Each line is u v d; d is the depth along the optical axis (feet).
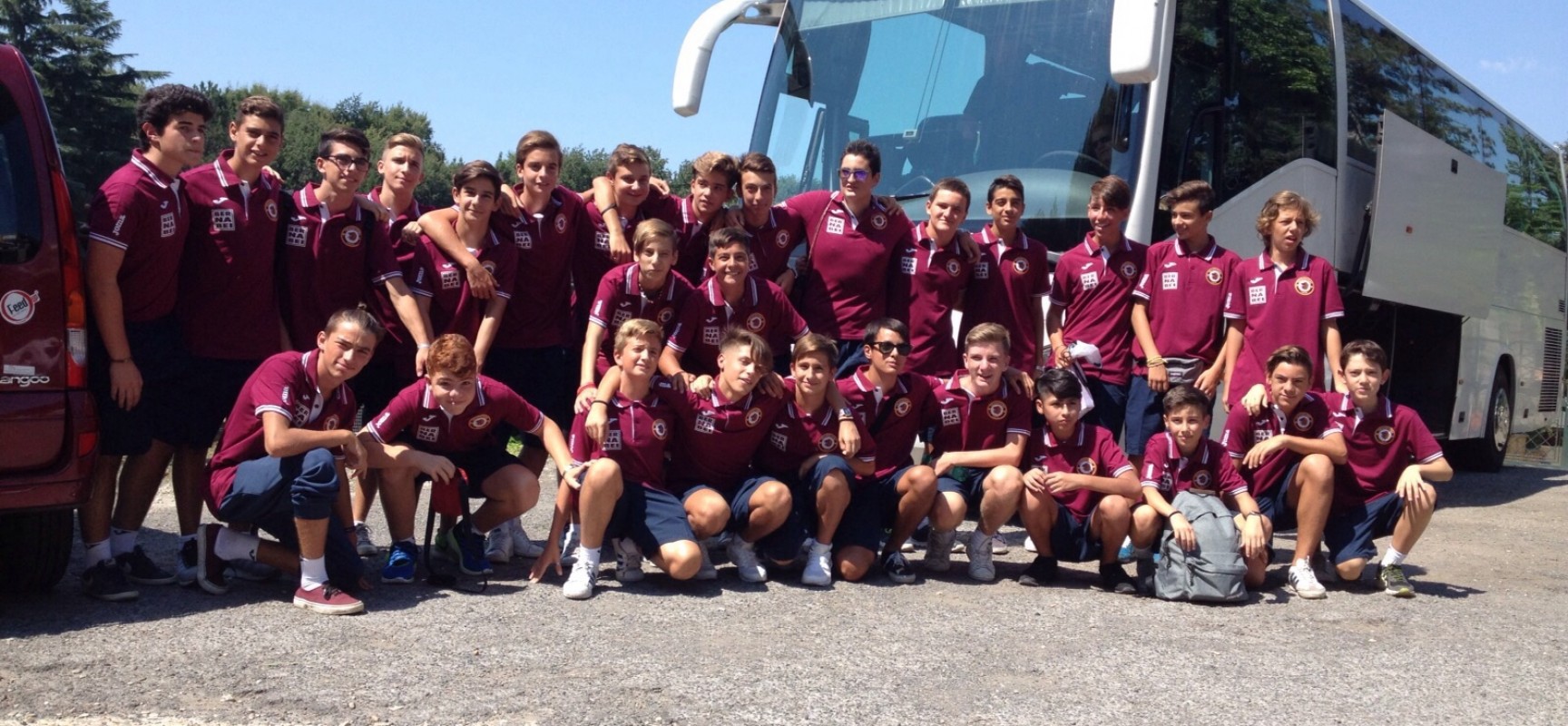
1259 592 18.99
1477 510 31.78
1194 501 18.37
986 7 25.86
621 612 16.19
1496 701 13.42
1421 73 37.09
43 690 12.37
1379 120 33.63
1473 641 16.10
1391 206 31.68
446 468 17.10
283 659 13.58
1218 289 22.13
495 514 18.33
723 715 12.12
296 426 16.38
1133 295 22.31
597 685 12.94
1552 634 16.60
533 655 13.98
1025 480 18.67
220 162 17.49
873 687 13.17
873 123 26.37
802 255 23.57
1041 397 19.08
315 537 15.83
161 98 16.42
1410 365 35.81
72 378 15.05
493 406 17.78
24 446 14.61
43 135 15.07
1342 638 16.07
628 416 17.74
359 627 15.03
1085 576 19.99
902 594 17.90
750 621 15.93
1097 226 22.13
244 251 17.39
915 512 18.70
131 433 16.33
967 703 12.74
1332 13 32.01
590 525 17.04
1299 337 21.88
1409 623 17.06
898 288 21.43
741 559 18.34
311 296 18.34
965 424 19.51
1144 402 22.25
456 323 19.43
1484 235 39.40
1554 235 48.93
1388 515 19.10
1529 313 45.83
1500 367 43.09
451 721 11.75
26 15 139.74
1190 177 24.97
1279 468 19.57
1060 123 24.47
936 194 20.89
